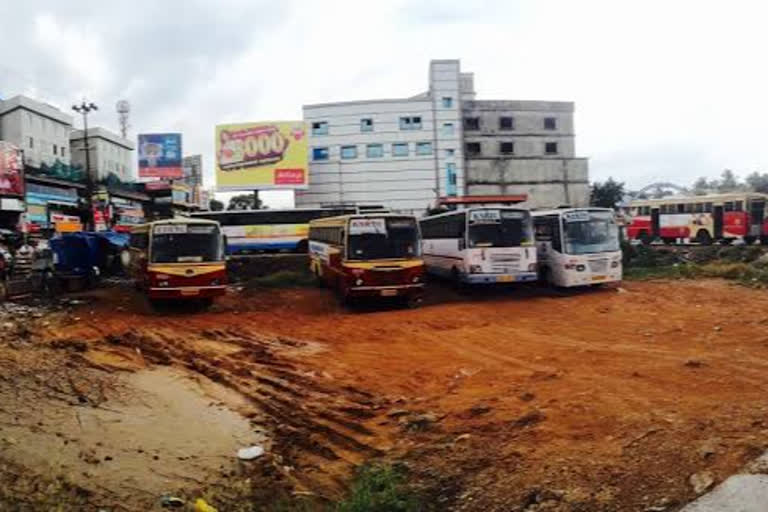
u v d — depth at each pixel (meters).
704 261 30.61
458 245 22.05
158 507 6.55
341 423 8.88
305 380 11.23
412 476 6.80
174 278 19.45
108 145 68.94
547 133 58.12
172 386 11.16
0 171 36.94
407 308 20.05
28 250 27.84
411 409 9.09
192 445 8.32
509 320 16.73
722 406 7.29
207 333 16.36
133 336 15.77
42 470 7.26
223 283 19.97
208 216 36.25
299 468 7.58
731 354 10.45
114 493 6.81
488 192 57.12
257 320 18.58
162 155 57.84
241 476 7.38
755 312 15.12
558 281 22.12
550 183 58.00
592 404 7.98
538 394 8.91
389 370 11.64
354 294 19.42
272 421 9.20
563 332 14.37
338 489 6.99
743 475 5.20
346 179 54.69
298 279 27.14
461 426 8.03
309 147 55.00
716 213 39.25
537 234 23.61
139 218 58.34
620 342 12.56
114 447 8.12
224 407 9.93
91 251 25.30
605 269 21.89
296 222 36.28
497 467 6.57
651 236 44.75
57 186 44.47
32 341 15.02
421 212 54.47
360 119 54.69
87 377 11.52
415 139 54.66
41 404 9.70
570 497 5.55
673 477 5.52
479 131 57.25
